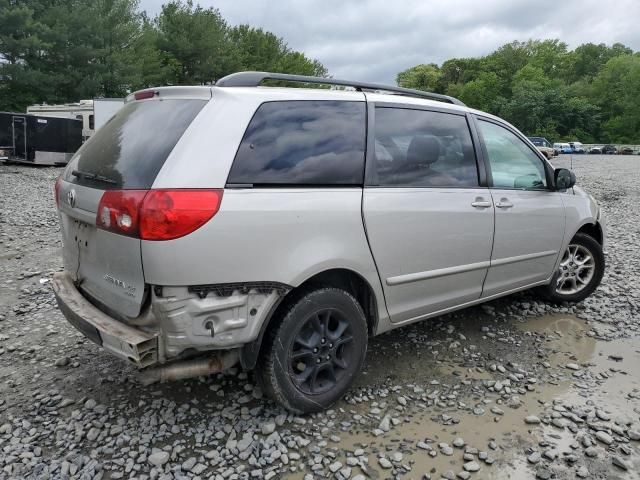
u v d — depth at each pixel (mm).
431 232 3488
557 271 4773
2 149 19500
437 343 4148
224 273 2590
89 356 3869
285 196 2803
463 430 2994
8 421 3059
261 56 48031
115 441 2857
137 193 2520
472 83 87875
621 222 10000
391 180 3338
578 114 75375
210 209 2527
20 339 4172
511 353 3996
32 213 10008
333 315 3113
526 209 4215
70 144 21422
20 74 29500
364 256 3139
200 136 2621
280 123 2916
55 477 2578
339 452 2793
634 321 4660
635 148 54312
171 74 38688
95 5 32938
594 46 104875
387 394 3371
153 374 2662
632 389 3475
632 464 2703
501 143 4203
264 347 2881
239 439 2885
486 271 3990
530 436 2941
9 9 29469
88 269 3018
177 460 2715
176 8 40188
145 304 2605
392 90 3664
